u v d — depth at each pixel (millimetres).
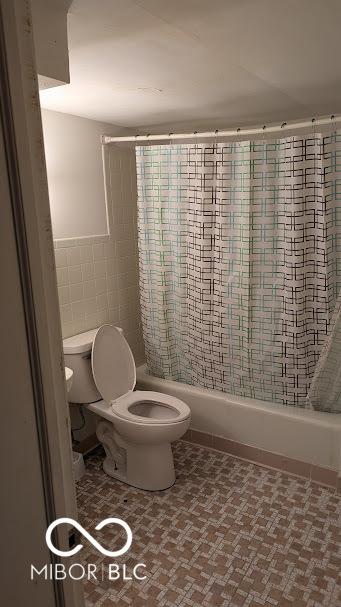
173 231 2465
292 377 2264
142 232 2557
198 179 2270
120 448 2359
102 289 2670
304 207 2014
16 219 506
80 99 2029
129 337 2965
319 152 1930
